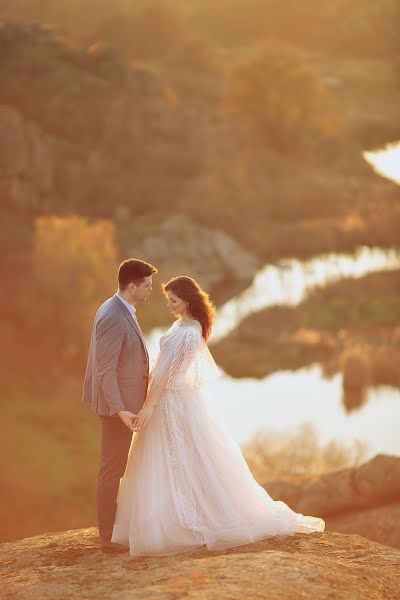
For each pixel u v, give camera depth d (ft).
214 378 25.07
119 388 24.30
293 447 108.68
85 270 179.93
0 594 21.56
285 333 195.21
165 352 24.58
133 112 309.83
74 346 176.86
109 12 625.00
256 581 19.92
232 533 24.18
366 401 157.99
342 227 284.82
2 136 258.37
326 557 23.35
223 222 277.64
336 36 628.28
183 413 24.84
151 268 24.72
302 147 376.07
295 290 230.07
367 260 257.75
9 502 112.98
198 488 24.53
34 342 175.11
